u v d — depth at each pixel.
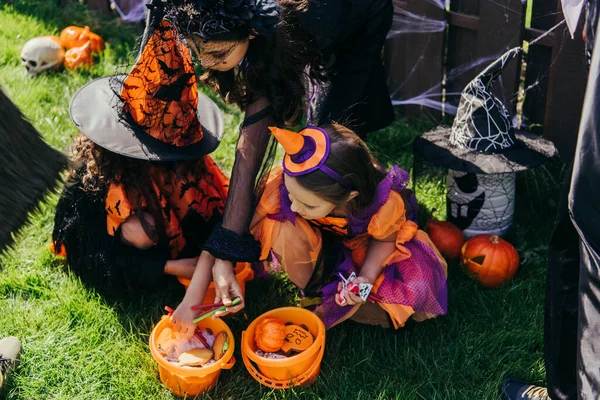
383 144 3.44
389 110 2.88
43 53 3.90
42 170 1.46
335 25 2.09
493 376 2.32
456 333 2.47
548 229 2.93
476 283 2.67
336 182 2.03
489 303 2.60
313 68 2.31
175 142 2.26
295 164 2.03
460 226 2.87
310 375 2.24
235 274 2.40
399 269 2.32
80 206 2.50
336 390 2.27
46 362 2.37
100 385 2.31
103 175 2.37
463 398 2.23
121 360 2.38
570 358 1.89
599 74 1.47
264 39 1.95
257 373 2.22
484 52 3.17
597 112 1.47
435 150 2.72
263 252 2.35
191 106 2.23
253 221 2.32
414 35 3.38
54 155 1.50
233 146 3.41
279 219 2.29
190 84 2.17
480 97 2.65
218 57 1.91
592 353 1.59
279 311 2.34
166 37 1.99
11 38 4.28
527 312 2.54
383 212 2.20
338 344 2.40
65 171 1.55
